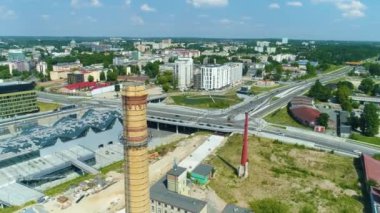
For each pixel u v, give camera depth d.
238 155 184.00
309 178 158.62
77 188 150.62
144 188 86.75
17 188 147.75
